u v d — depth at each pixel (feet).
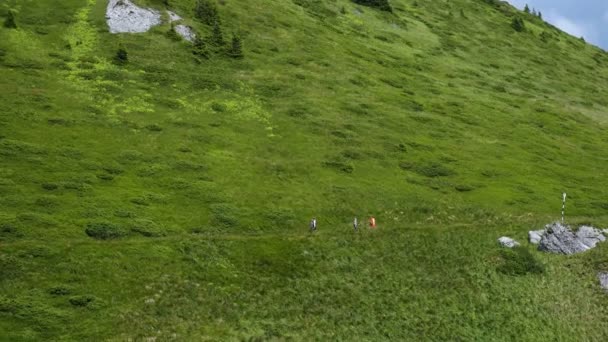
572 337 177.88
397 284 197.47
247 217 227.81
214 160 266.98
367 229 231.71
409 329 175.63
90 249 189.16
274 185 255.50
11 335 149.69
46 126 266.36
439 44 537.24
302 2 521.24
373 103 360.48
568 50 638.12
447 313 184.75
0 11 361.10
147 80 327.26
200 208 228.63
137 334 156.66
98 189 227.81
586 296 195.52
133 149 263.08
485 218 250.57
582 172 324.19
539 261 214.07
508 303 191.42
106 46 349.41
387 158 295.69
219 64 364.17
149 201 226.17
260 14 449.89
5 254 179.01
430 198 262.47
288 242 214.90
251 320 170.30
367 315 179.83
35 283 169.89
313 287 191.01
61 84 306.35
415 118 352.28
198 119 302.66
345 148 297.74
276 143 293.64
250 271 195.11
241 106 323.98
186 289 179.42
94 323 158.61
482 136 349.82
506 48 577.84
